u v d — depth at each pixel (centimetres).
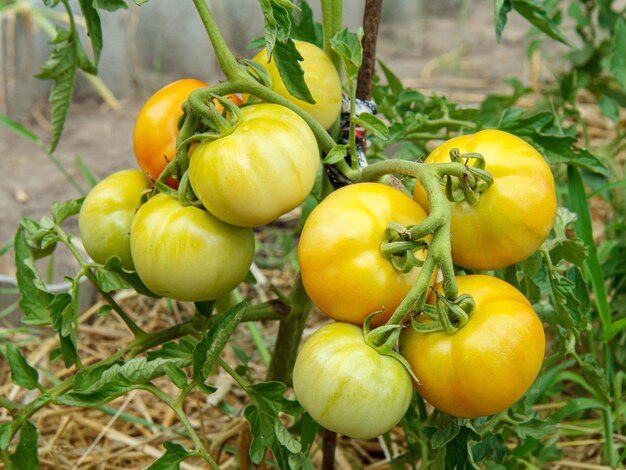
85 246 43
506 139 37
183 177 38
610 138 113
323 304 35
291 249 95
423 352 35
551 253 47
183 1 134
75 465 62
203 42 138
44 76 48
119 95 132
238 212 36
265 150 35
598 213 97
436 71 144
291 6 36
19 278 44
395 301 35
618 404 63
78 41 47
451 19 177
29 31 120
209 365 40
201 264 38
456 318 34
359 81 47
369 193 35
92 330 82
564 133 63
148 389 40
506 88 134
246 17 139
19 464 41
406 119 53
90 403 39
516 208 36
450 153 36
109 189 43
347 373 33
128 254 43
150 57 138
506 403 35
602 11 93
